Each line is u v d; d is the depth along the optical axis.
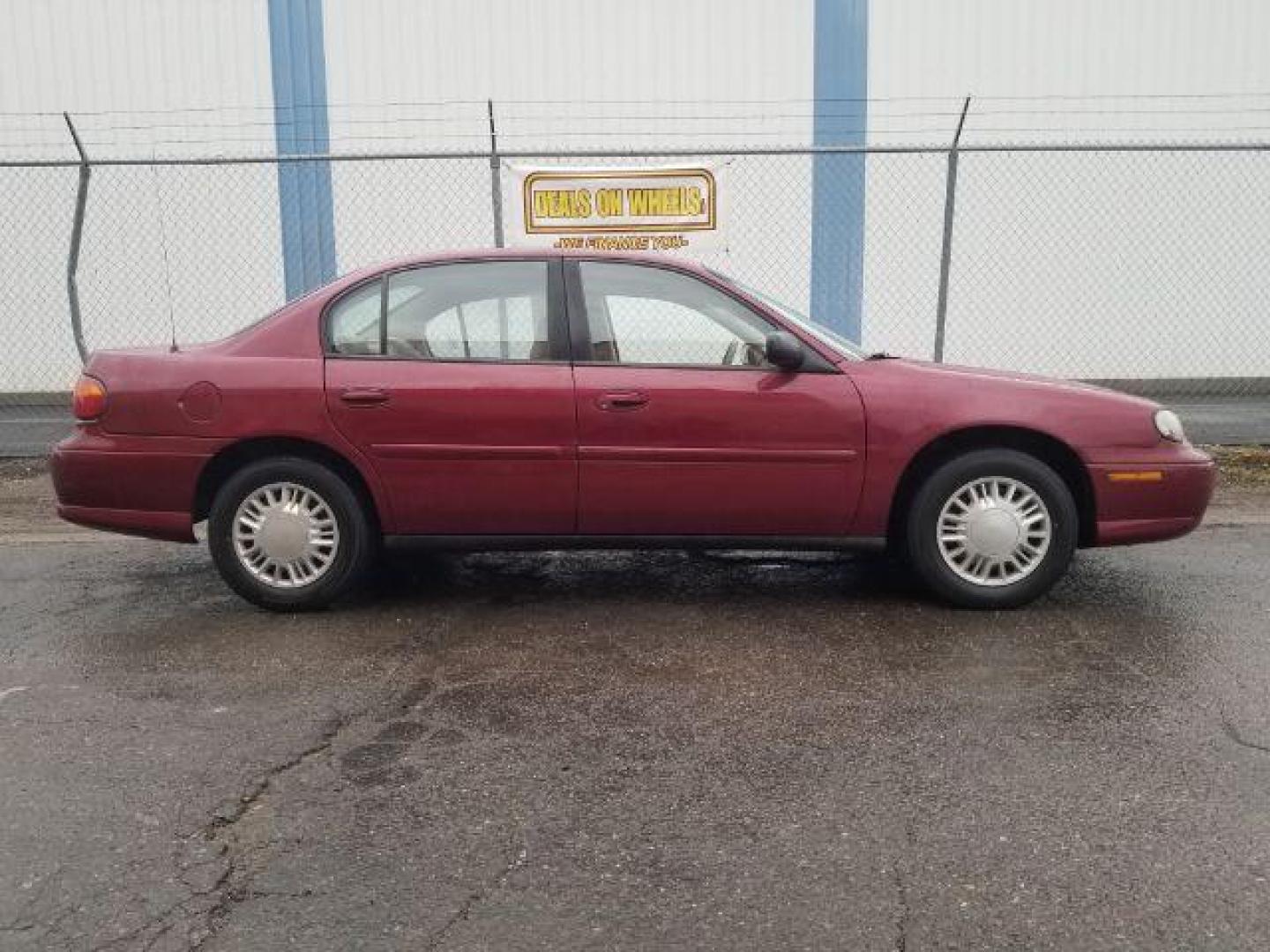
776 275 12.52
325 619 4.84
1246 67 12.32
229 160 8.24
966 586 4.83
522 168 8.68
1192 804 3.04
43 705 3.84
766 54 12.24
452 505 4.77
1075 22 12.20
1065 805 3.05
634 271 4.86
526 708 3.79
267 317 4.91
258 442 4.80
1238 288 12.60
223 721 3.69
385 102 12.33
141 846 2.84
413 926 2.48
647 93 12.31
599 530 4.82
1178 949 2.38
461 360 4.77
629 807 3.05
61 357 12.58
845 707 3.78
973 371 4.96
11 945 2.40
